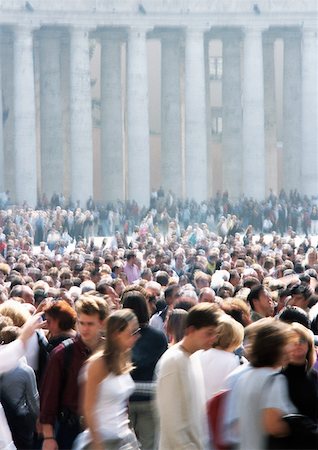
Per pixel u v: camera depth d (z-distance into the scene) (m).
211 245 90.69
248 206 134.75
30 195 138.00
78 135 139.75
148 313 26.09
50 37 142.50
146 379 25.55
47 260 61.03
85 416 20.53
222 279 44.66
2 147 138.25
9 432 23.67
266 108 152.62
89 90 140.38
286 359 19.64
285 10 142.88
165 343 25.95
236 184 146.00
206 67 149.25
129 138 141.88
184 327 21.20
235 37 145.88
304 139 144.88
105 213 131.00
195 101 142.00
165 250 75.94
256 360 18.81
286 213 134.12
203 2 141.50
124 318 20.59
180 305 29.84
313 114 144.62
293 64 147.00
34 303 37.50
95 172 163.50
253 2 142.00
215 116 169.75
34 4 137.50
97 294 29.17
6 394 25.05
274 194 145.00
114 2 139.50
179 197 144.88
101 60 144.12
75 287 38.91
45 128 142.50
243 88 147.00
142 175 141.38
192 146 141.88
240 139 146.00
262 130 143.38
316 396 20.52
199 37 141.88
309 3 143.00
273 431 18.06
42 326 27.33
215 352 23.56
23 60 137.50
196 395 20.69
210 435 19.80
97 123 163.62
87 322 23.14
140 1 140.25
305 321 26.05
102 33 143.38
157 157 169.62
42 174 142.50
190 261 65.44
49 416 23.19
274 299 35.25
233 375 19.62
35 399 25.23
